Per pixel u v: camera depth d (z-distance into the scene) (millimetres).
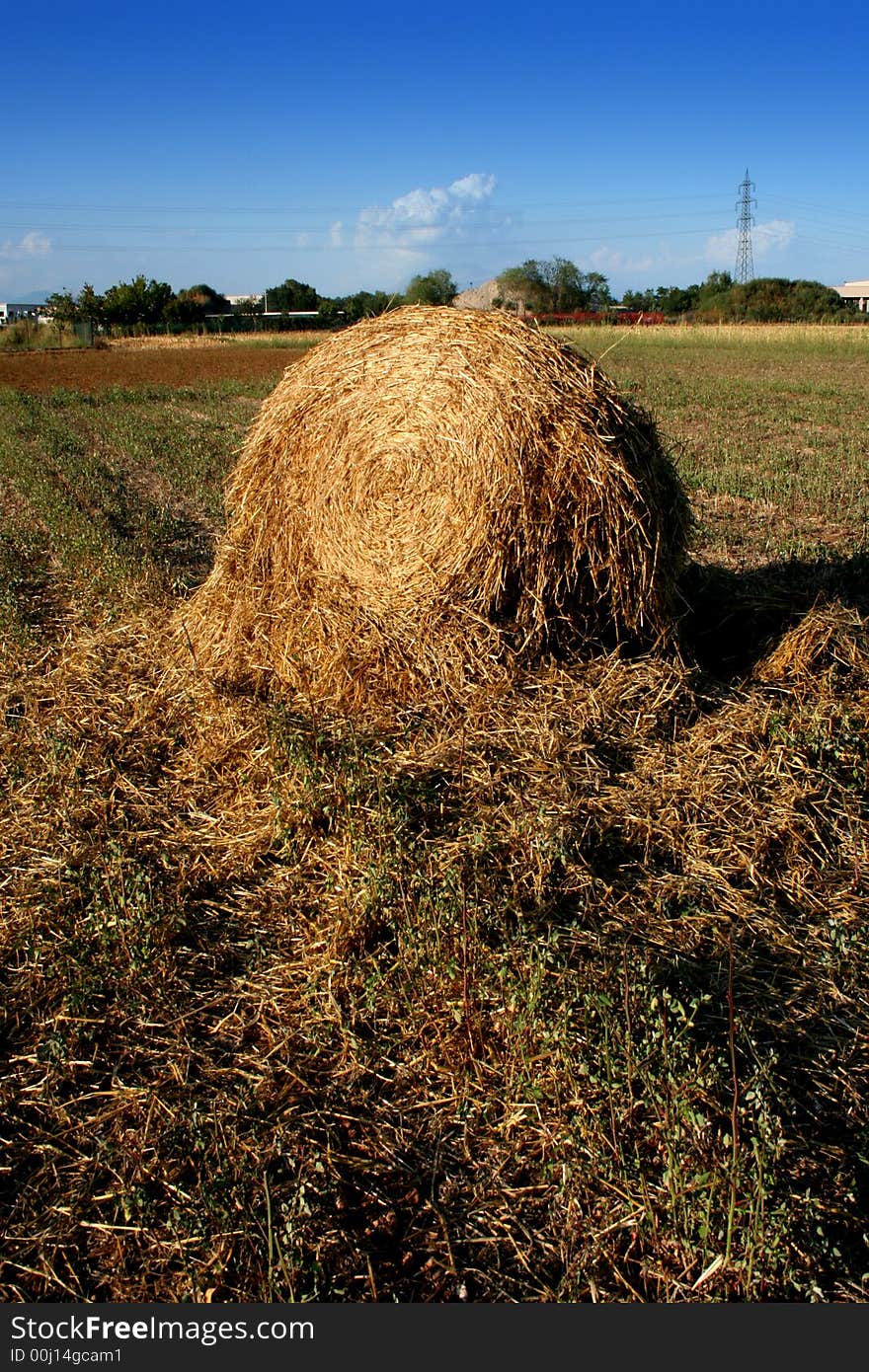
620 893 3814
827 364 33656
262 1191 2680
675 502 5648
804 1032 3164
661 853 4133
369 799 4230
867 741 4746
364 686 5145
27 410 22906
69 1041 3215
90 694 5688
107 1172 2832
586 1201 2641
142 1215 2641
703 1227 2443
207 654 5801
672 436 15859
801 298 58406
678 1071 2879
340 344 5531
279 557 5656
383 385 5246
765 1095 2824
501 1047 3146
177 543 9406
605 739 4777
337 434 5383
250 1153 2803
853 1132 2852
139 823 4473
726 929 3652
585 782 4422
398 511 5215
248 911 3885
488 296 64000
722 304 60375
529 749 4660
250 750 4855
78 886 3910
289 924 3791
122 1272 2535
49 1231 2654
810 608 5992
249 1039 3295
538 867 3820
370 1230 2646
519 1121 2893
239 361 41906
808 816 4250
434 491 5105
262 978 3525
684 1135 2701
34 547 9367
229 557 5898
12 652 6402
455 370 5059
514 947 3400
